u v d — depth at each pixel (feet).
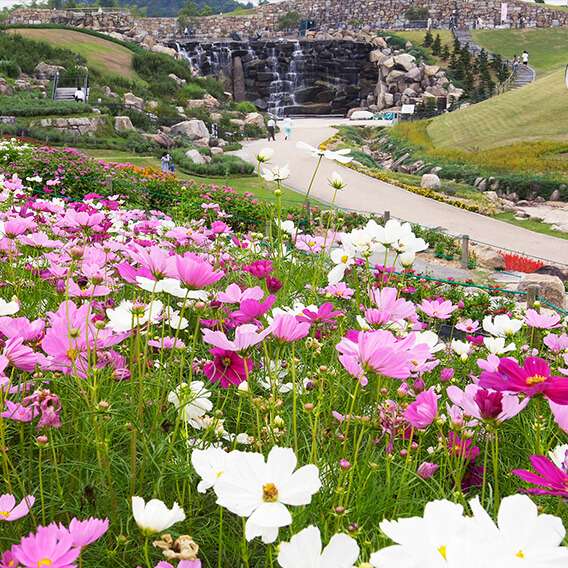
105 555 4.16
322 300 9.34
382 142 157.89
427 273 37.65
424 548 2.43
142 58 182.70
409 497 4.83
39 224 13.23
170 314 6.21
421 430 5.29
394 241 8.13
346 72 213.25
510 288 37.27
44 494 4.55
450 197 88.33
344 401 6.49
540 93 151.43
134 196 46.11
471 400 4.74
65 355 4.79
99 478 4.73
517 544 2.69
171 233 10.23
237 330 4.90
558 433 5.72
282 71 211.00
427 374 7.93
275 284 6.61
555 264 48.96
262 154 10.09
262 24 285.64
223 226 10.89
